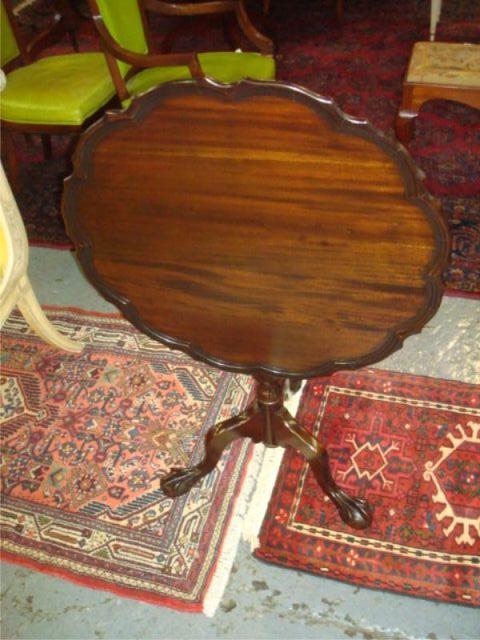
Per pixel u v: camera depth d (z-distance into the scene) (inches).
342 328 45.7
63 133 95.3
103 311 91.4
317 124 35.7
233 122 37.0
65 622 58.8
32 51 106.9
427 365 78.7
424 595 58.1
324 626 56.9
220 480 67.7
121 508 66.7
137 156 40.2
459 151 116.2
